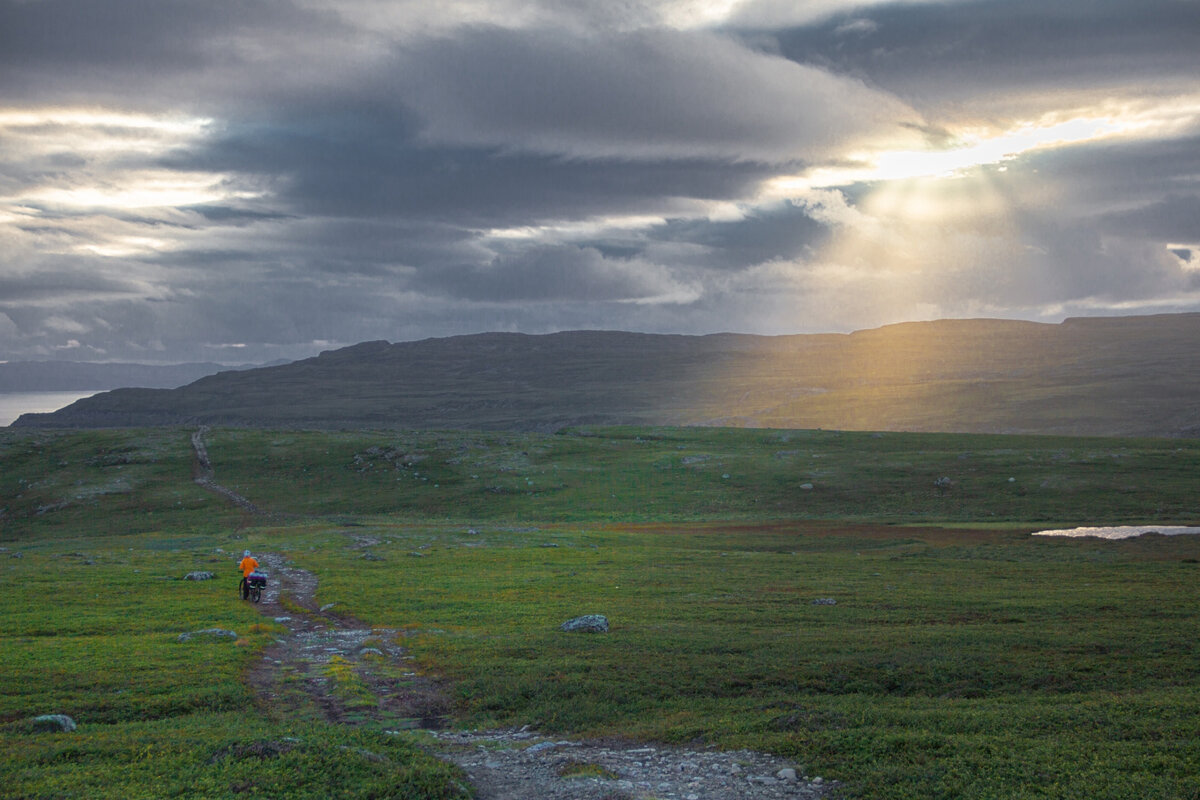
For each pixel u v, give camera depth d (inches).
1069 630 1656.0
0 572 2859.3
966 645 1518.2
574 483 6633.9
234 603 2198.6
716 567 2955.2
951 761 828.6
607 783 794.8
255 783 745.0
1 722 1046.4
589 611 2001.7
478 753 940.6
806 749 893.8
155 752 857.5
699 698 1197.7
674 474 6825.8
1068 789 741.3
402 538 4284.0
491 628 1804.9
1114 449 6825.8
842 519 5054.1
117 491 6978.4
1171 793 725.9
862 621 1839.3
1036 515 4879.4
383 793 735.7
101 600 2198.6
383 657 1529.3
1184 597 2059.5
